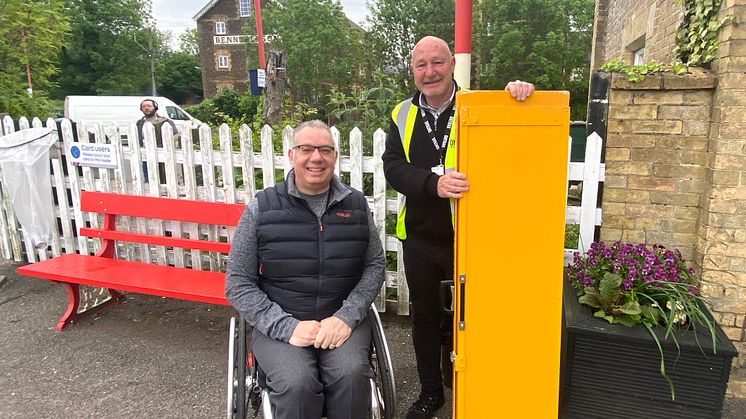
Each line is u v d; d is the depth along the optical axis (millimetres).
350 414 2080
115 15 42688
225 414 2787
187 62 58969
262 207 2275
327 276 2283
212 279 3514
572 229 3678
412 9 27406
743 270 2674
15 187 4629
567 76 29484
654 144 2826
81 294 3891
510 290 1936
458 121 1857
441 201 2348
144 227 4457
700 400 2172
